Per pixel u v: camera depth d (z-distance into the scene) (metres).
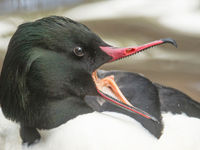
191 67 8.72
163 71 8.57
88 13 11.44
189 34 10.05
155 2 11.77
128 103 4.50
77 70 4.30
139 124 4.57
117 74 5.30
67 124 4.44
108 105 4.75
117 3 11.96
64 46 4.22
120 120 4.56
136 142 4.43
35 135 4.58
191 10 11.17
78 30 4.23
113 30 10.34
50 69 4.24
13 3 12.43
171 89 5.48
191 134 4.77
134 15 11.11
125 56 4.32
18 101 4.36
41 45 4.21
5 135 4.87
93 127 4.42
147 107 4.68
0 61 8.91
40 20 4.25
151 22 10.68
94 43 4.28
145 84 5.04
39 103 4.35
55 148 4.45
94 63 4.32
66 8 11.99
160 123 4.68
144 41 9.84
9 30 10.47
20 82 4.26
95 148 4.38
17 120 4.50
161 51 9.38
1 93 4.43
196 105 5.51
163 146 4.51
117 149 4.40
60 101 4.39
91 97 4.78
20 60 4.21
